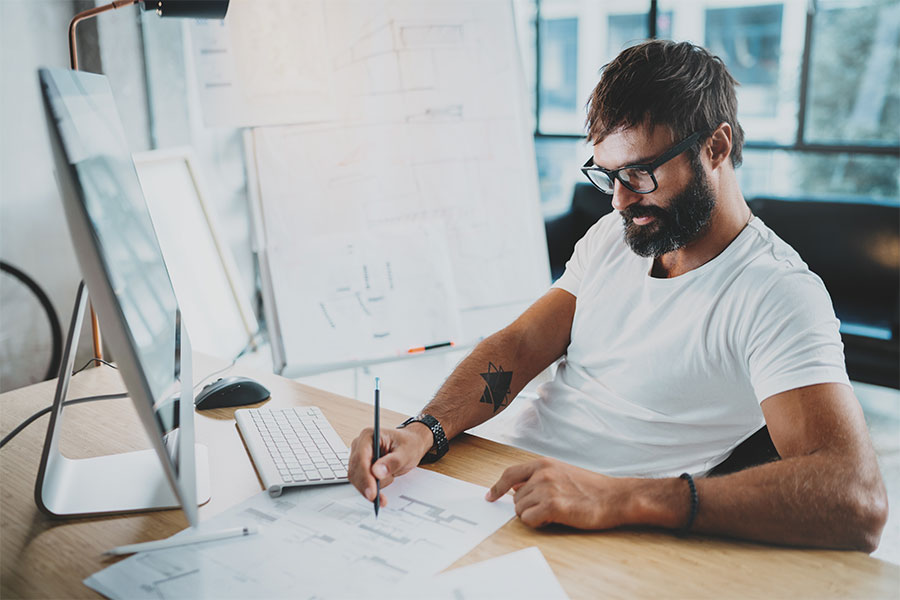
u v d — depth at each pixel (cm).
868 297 304
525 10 431
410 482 101
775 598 76
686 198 110
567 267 144
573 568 81
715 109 110
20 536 89
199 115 335
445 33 210
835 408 92
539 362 135
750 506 86
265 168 197
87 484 99
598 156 114
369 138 204
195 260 235
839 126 367
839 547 86
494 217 218
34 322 269
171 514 93
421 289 211
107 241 79
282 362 201
